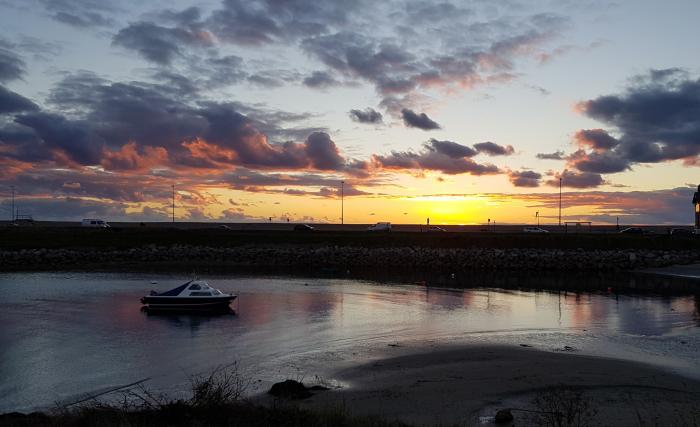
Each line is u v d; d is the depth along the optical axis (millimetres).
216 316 34656
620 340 25953
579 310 35844
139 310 36688
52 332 29562
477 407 15766
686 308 36531
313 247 78438
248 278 55750
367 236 84312
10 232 83062
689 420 14328
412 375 19656
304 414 12859
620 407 15523
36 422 13125
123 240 80438
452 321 32031
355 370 20641
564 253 70188
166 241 80750
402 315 34125
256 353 24469
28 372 21938
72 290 45844
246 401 14406
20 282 51125
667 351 23453
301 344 26156
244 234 86375
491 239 80125
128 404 15836
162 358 23906
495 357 22312
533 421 14352
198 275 57906
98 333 29422
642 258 68812
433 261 70062
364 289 47312
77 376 21344
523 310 35938
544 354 22812
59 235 82188
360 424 12516
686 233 86000
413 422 14195
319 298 41875
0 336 28375
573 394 16875
